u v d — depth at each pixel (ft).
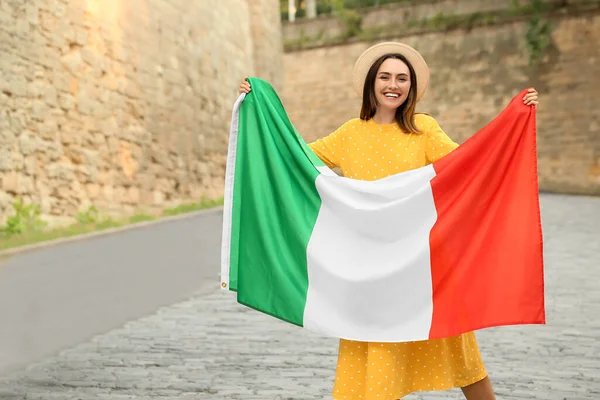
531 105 10.12
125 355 17.20
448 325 9.68
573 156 84.43
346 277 10.00
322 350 17.79
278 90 90.17
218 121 68.80
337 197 10.34
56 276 25.79
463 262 9.83
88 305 22.07
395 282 9.86
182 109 59.62
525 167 9.99
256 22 83.35
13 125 36.35
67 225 39.47
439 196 10.00
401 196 10.12
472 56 92.68
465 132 93.25
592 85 83.71
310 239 10.41
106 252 31.35
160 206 53.72
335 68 100.94
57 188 40.06
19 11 37.32
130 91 49.96
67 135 41.50
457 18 93.30
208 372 15.74
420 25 95.76
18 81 36.99
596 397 13.51
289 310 10.34
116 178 47.19
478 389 10.44
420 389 10.05
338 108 100.78
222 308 22.79
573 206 58.65
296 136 11.01
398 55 10.32
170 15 58.03
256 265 10.92
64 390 14.47
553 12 85.97
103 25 46.42
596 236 37.99
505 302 9.61
